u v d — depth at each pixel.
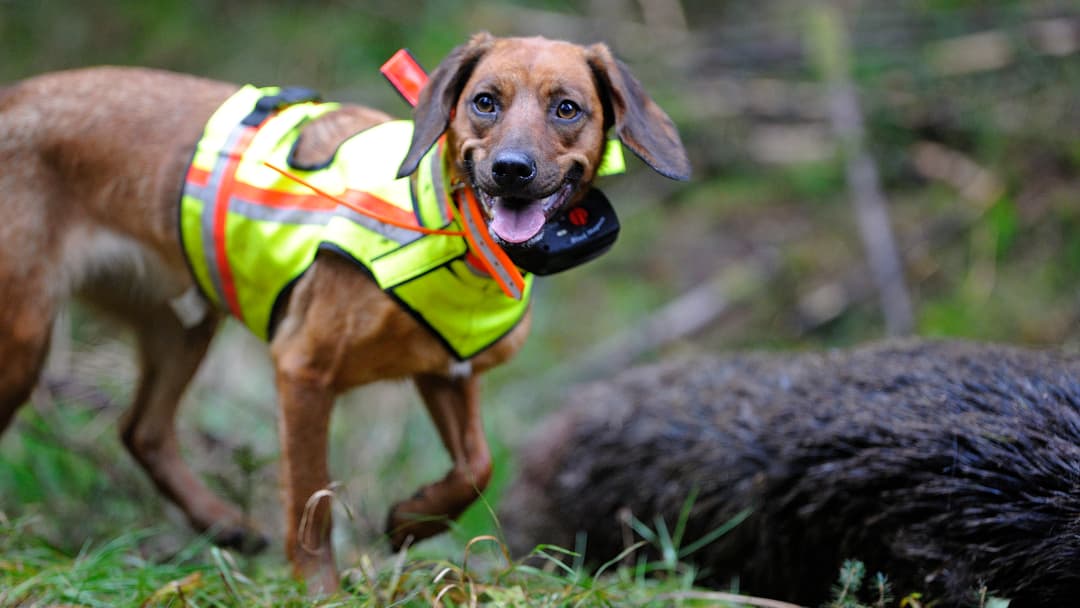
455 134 3.66
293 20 9.73
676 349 7.78
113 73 4.54
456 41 9.45
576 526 5.07
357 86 9.26
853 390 4.33
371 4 9.79
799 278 8.15
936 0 9.32
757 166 9.06
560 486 5.13
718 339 7.89
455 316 3.88
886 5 9.63
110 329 5.09
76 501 5.30
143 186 4.32
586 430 5.11
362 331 3.90
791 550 4.35
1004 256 7.69
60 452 5.60
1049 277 7.48
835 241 8.30
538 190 3.42
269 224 4.02
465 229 3.72
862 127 8.52
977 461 3.80
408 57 3.91
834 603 3.91
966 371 4.15
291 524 4.11
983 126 8.37
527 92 3.51
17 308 4.33
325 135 4.20
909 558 3.96
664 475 4.75
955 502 3.82
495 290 3.91
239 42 9.63
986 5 9.09
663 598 4.10
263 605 3.84
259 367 7.30
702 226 8.73
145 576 4.11
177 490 5.05
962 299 7.54
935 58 8.75
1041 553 3.65
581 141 3.56
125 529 4.96
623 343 7.78
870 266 7.96
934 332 7.32
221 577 3.99
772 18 10.03
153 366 5.07
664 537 4.58
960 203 8.19
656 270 8.46
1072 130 8.15
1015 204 7.95
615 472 4.93
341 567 4.73
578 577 3.99
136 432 5.07
